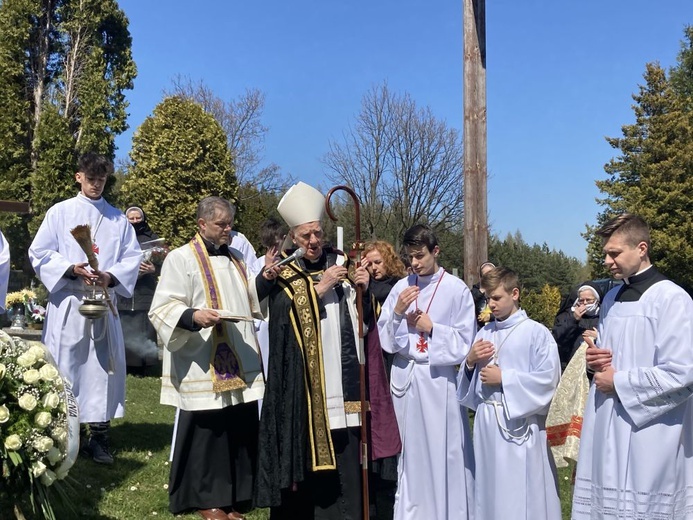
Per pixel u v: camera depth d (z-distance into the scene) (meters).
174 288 4.56
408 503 4.73
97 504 4.93
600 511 3.67
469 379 4.56
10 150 22.77
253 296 4.73
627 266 3.71
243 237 6.69
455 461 4.73
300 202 4.64
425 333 4.81
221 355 4.56
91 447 5.86
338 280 4.54
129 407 8.14
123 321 10.29
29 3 23.45
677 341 3.51
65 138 22.09
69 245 5.84
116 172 28.92
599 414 3.77
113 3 24.80
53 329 5.72
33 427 3.81
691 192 27.03
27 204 5.00
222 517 4.61
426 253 4.88
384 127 31.53
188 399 4.50
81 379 5.75
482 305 7.73
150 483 5.50
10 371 3.85
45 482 3.88
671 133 27.94
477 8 8.08
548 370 4.23
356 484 4.51
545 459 4.36
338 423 4.46
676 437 3.56
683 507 3.60
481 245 8.06
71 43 24.50
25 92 23.89
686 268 26.83
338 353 4.57
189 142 19.95
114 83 24.53
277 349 4.49
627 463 3.61
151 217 19.77
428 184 31.78
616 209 28.05
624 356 3.68
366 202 31.70
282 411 4.41
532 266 45.16
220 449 4.64
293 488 4.32
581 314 6.94
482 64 8.08
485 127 8.08
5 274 5.22
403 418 4.83
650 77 28.83
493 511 4.35
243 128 33.97
